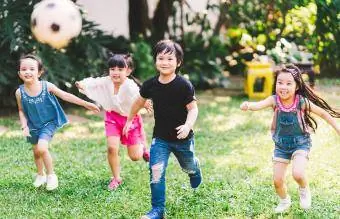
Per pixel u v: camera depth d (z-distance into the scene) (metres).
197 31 12.76
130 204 4.57
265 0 10.13
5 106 9.24
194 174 4.57
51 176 4.92
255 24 10.93
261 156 6.13
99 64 9.36
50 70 8.57
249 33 11.04
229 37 12.11
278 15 10.16
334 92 10.18
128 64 5.00
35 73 4.84
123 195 4.80
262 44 10.33
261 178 5.27
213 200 4.63
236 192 4.79
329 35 10.16
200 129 7.53
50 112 4.97
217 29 11.84
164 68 4.11
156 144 4.27
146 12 11.45
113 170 5.06
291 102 4.14
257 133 7.27
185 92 4.14
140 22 11.44
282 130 4.20
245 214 4.34
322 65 11.80
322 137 6.87
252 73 9.80
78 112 8.92
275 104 4.21
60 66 8.80
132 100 4.90
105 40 9.62
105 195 4.81
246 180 5.21
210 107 9.05
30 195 4.82
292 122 4.14
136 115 4.88
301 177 4.07
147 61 10.12
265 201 4.58
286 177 5.27
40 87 4.91
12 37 8.22
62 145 6.73
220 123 7.91
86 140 7.00
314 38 10.02
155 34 11.43
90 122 8.14
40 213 4.39
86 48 9.18
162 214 4.23
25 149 6.52
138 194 4.82
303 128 4.15
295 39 10.25
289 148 4.21
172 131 4.23
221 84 11.03
